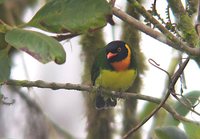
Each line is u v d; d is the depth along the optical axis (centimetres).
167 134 632
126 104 944
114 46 1059
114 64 1045
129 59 1041
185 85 698
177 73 676
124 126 942
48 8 580
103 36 977
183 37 670
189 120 679
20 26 582
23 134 1016
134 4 625
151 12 658
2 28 580
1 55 613
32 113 1022
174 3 679
